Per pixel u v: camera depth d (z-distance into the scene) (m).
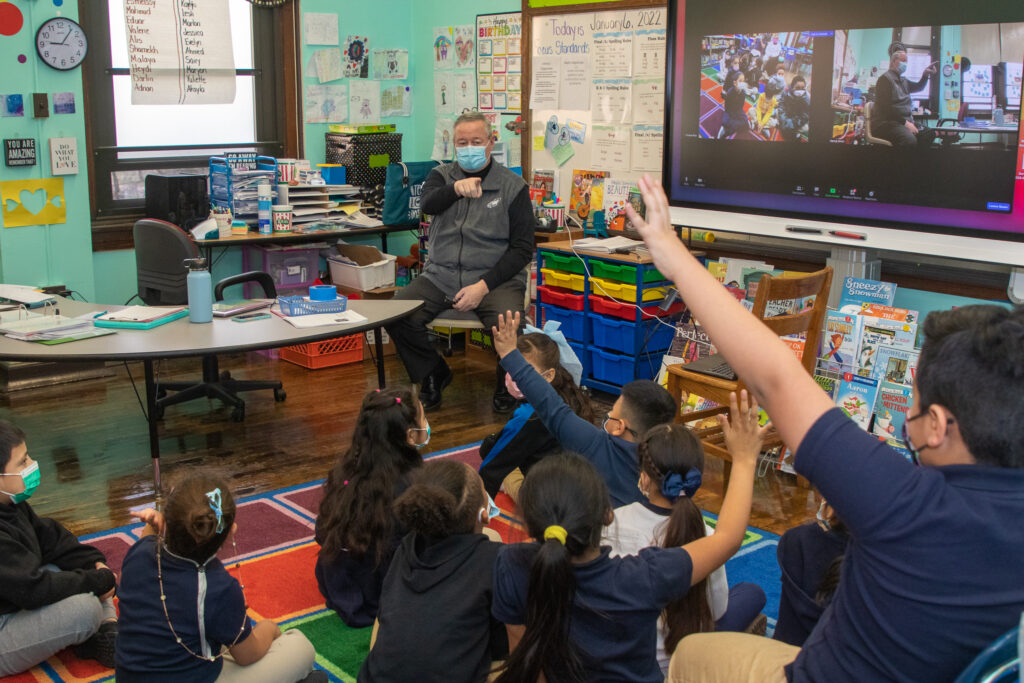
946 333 1.01
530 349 3.02
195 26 5.56
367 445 2.55
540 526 1.65
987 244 3.53
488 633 1.96
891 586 0.93
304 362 5.38
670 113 4.54
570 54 5.32
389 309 3.91
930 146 3.62
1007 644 0.89
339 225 5.62
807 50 3.93
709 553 1.70
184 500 1.96
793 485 3.85
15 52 4.80
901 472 0.93
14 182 4.90
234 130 5.90
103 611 2.57
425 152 6.45
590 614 1.64
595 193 5.32
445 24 6.11
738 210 4.34
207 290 3.61
